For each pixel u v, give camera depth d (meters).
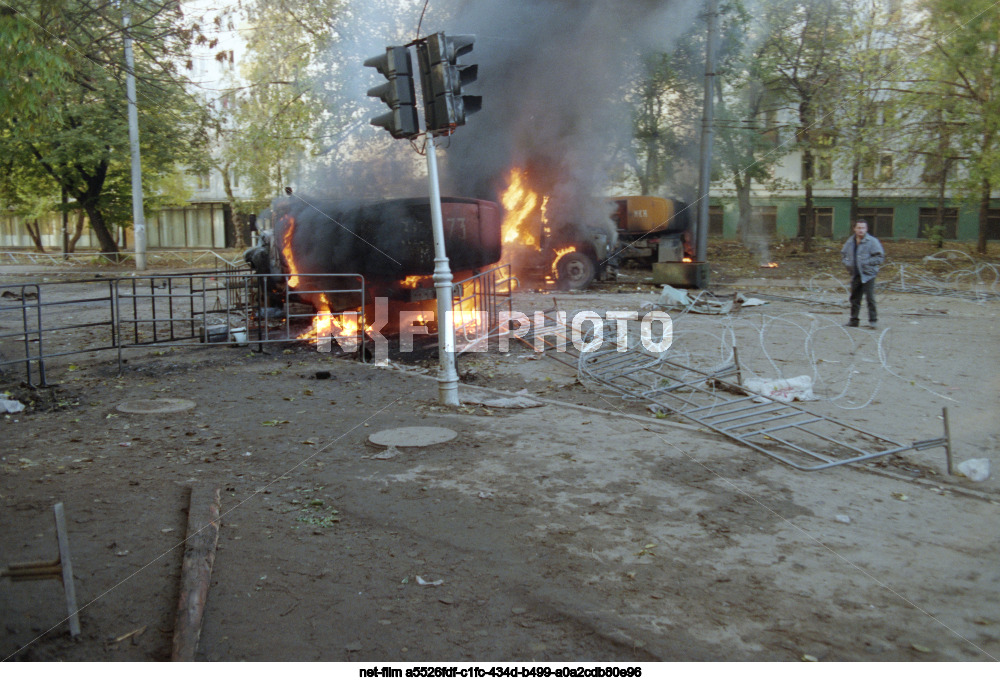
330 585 3.69
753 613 3.41
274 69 21.14
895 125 21.67
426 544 4.17
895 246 31.25
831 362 9.17
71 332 12.57
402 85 7.05
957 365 8.97
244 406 7.35
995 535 4.27
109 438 6.23
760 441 6.09
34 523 4.42
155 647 3.14
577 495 4.91
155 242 48.47
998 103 19.25
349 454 5.80
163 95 13.91
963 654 3.07
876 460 5.64
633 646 3.14
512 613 3.43
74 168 31.66
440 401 7.38
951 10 19.50
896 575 3.78
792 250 30.58
